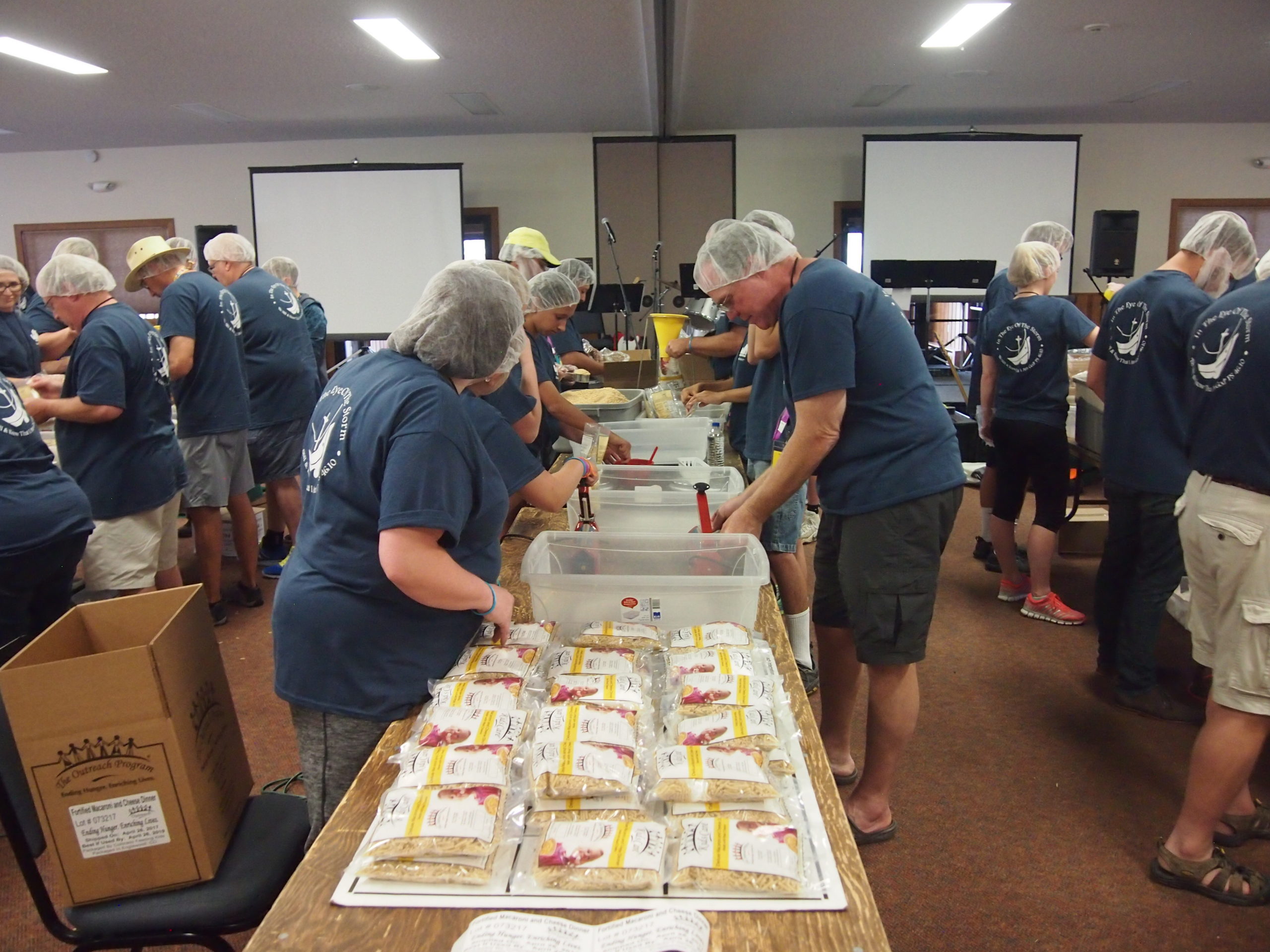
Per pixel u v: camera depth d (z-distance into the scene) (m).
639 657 1.17
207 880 1.11
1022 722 2.46
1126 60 5.74
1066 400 2.96
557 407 2.29
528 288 1.70
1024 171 7.48
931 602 1.64
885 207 7.54
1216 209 8.00
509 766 0.91
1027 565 3.66
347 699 1.11
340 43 5.04
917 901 1.75
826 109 7.18
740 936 0.72
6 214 8.16
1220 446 1.53
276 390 3.57
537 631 1.22
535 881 0.77
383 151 8.02
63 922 1.11
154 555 2.79
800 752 0.96
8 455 1.97
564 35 4.96
